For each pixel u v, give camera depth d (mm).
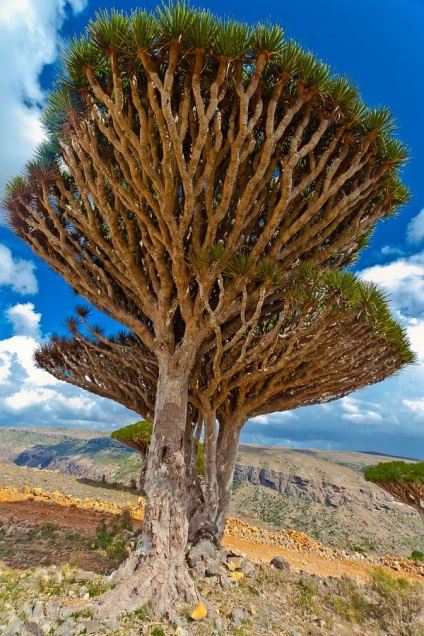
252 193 5086
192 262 5023
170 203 4711
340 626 5270
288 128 5543
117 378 7652
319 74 4852
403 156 5656
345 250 6988
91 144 4984
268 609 5047
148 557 4469
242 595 5305
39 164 5816
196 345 5492
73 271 6523
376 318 5633
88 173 5219
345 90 5066
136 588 4160
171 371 5426
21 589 4293
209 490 6805
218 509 7086
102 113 5527
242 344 6371
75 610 3822
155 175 4598
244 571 6289
